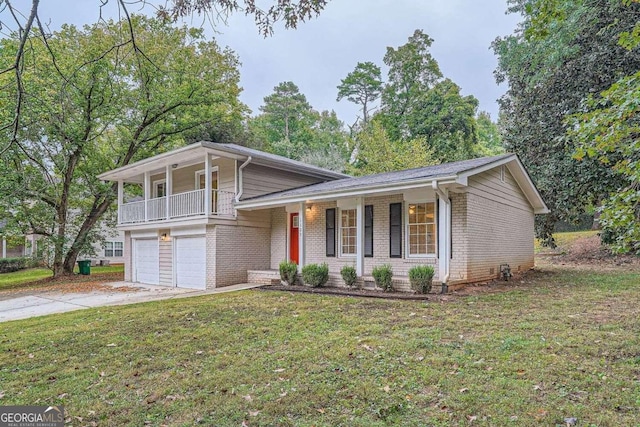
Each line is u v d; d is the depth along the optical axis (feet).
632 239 12.66
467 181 30.30
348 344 16.30
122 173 52.21
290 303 26.63
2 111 23.41
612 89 12.61
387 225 36.27
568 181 43.86
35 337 19.90
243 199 43.42
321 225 41.37
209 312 24.44
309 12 13.91
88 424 10.55
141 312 25.44
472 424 9.51
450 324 18.97
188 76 59.57
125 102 51.21
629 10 36.42
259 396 11.71
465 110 97.71
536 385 11.47
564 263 52.54
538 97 49.06
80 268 63.67
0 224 57.31
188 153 41.83
